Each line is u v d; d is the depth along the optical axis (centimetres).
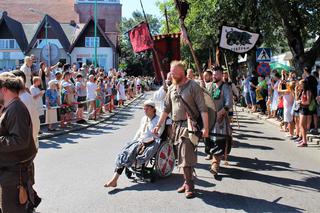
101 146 1184
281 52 4434
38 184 773
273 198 709
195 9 2561
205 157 1027
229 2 2170
